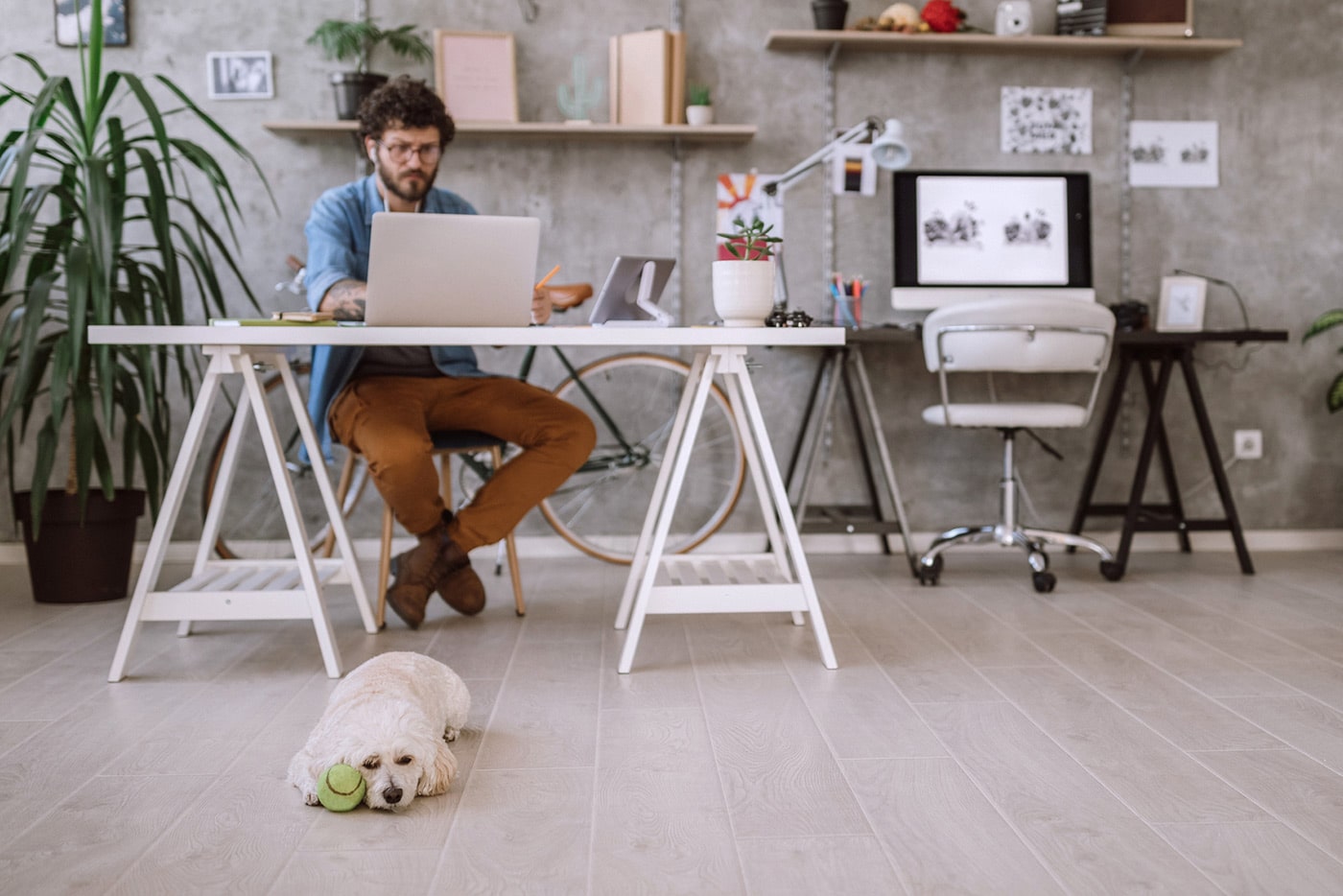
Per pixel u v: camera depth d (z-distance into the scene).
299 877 1.36
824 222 3.76
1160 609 2.92
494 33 3.58
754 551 3.82
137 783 1.67
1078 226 3.73
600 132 3.56
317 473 2.60
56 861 1.40
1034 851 1.42
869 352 3.83
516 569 2.84
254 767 1.74
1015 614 2.86
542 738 1.88
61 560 2.98
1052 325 3.06
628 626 2.55
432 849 1.44
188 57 3.60
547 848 1.44
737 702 2.08
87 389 2.91
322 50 3.60
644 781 1.67
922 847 1.44
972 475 3.89
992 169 3.78
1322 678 2.24
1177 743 1.84
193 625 2.73
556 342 2.14
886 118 3.75
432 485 2.61
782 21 3.70
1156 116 3.81
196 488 3.70
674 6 3.67
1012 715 2.00
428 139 2.77
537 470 2.68
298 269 3.47
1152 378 3.81
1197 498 3.92
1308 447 3.92
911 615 2.86
